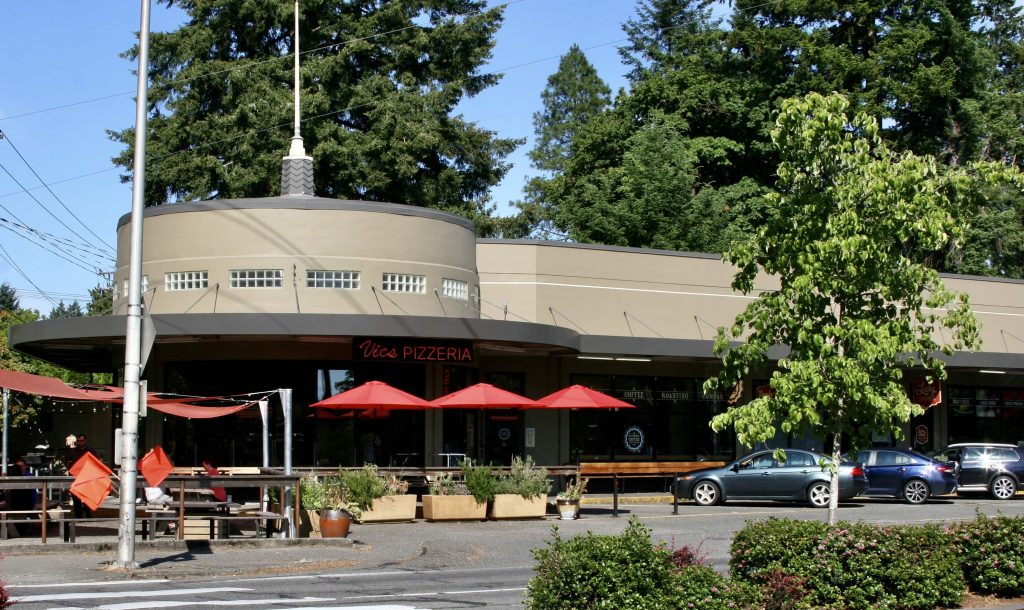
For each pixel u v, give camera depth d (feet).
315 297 85.76
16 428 127.24
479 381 99.50
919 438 122.21
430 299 90.22
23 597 42.37
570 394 85.76
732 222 154.51
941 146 163.53
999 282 126.82
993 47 187.73
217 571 51.90
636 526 34.47
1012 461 104.01
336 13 158.40
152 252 88.94
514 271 101.50
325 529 65.05
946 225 42.45
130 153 151.74
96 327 82.74
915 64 155.94
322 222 86.89
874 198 42.24
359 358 84.79
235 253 86.12
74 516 68.95
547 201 183.42
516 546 63.87
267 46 158.51
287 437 68.23
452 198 164.66
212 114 150.00
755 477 93.56
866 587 37.68
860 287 43.04
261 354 87.51
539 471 82.74
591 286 104.47
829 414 44.21
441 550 61.77
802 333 42.39
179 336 82.33
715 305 110.83
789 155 44.45
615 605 31.48
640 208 150.30
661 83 163.53
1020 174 43.65
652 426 108.37
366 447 89.20
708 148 157.07
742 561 38.86
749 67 163.32
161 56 156.25
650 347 100.22
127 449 51.75
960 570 40.86
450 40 160.35
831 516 44.09
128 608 39.42
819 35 152.66
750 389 112.57
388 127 148.46
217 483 61.16
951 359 113.50
